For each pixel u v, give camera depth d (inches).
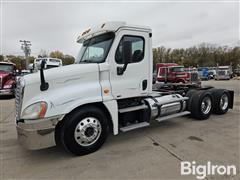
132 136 177.8
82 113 135.9
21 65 2106.3
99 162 129.9
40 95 127.6
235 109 289.4
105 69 147.0
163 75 349.7
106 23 151.7
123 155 139.2
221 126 203.0
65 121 132.5
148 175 113.4
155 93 200.5
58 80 132.2
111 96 149.2
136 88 164.1
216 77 1240.2
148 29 167.3
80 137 136.3
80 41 185.6
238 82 973.2
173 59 2632.9
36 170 122.6
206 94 227.9
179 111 211.9
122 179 110.3
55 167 125.6
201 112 223.8
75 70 137.4
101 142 147.5
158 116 186.9
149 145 156.3
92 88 139.9
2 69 507.5
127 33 155.2
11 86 469.4
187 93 232.5
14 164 131.0
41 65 126.0
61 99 127.6
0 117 271.0
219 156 134.8
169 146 153.4
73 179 111.7
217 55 2519.7
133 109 163.8
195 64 2506.2
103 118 146.6
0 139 179.0
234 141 161.2
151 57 172.9
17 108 136.3
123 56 153.9
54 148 155.2
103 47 153.9
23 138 124.6
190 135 177.2
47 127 123.8
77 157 138.2
